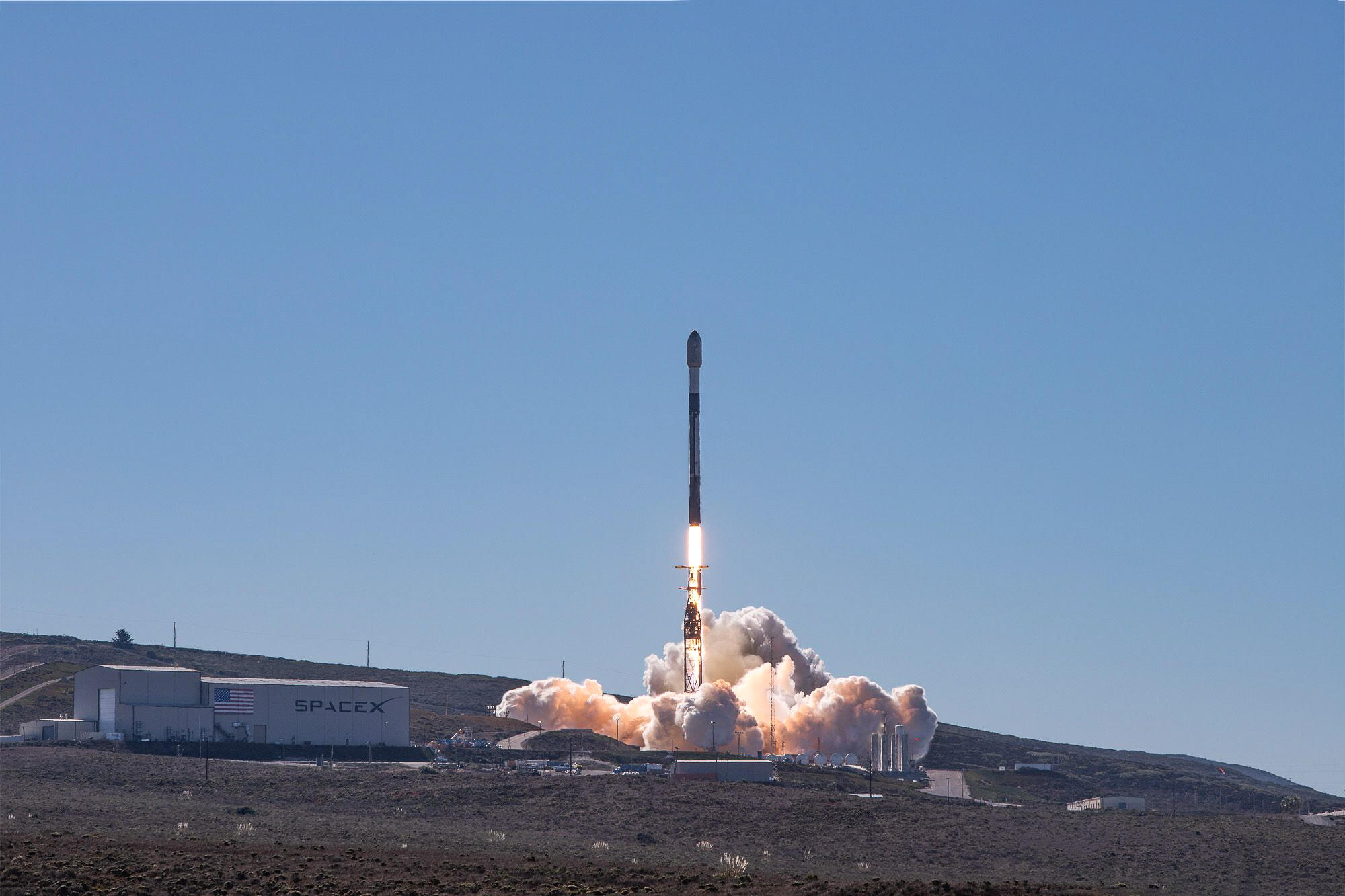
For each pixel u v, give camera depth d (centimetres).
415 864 13400
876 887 12325
